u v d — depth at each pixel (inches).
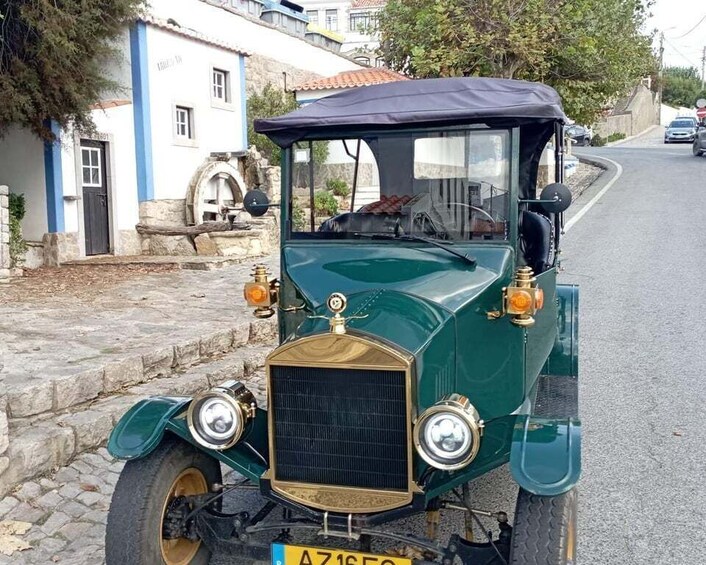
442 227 168.9
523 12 786.2
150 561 138.9
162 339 293.4
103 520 184.7
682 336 343.3
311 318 150.3
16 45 444.1
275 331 349.1
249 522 147.3
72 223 534.0
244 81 723.4
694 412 253.1
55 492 195.3
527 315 150.5
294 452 138.7
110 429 225.5
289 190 181.0
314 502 137.3
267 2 1123.3
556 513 126.4
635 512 185.0
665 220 674.8
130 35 576.7
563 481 123.4
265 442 151.9
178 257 545.0
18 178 527.5
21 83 445.4
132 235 588.1
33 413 220.2
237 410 141.6
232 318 341.1
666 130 1879.9
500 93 181.9
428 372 138.2
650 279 459.8
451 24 790.5
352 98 189.8
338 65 1116.5
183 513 146.4
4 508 184.7
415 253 167.2
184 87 635.5
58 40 426.0
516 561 124.0
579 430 136.3
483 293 154.0
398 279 159.8
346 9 2018.9
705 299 408.5
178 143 627.8
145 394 251.0
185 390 263.0
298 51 1006.4
